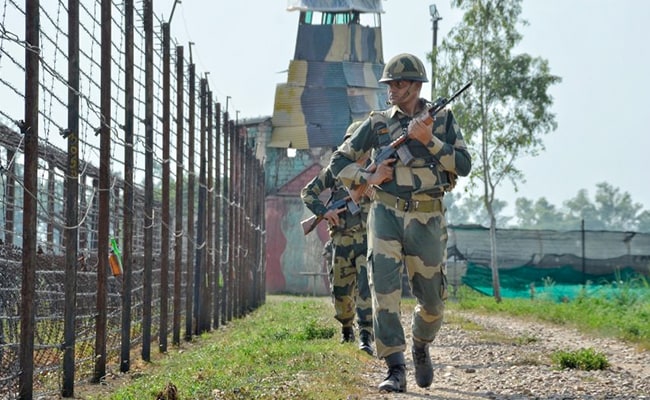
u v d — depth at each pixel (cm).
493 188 4459
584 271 4575
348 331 1631
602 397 1070
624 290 3544
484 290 4631
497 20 4500
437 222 978
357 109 6088
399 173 970
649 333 2134
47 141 1180
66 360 1285
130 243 1598
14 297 1247
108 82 1430
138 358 1781
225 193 3167
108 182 1441
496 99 4506
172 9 1938
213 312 2945
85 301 1669
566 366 1388
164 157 1920
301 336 1803
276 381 1120
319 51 6106
